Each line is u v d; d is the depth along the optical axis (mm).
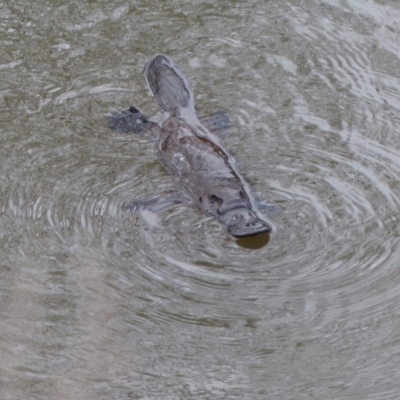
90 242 12016
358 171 13336
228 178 13000
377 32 16391
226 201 12523
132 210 12633
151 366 10188
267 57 16016
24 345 10438
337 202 12711
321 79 15430
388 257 11656
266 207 12609
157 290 11242
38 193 12922
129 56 16172
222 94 15266
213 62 16000
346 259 11664
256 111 14805
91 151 13930
